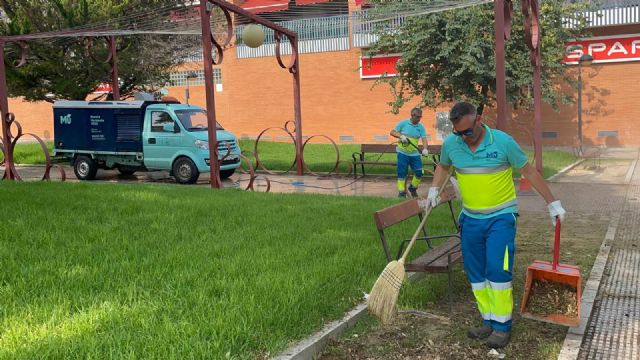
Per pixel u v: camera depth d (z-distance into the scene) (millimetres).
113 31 15883
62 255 5727
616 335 4406
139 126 15883
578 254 6773
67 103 16828
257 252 6031
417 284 5445
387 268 4250
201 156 14977
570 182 13297
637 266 6242
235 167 15984
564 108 23281
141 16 18141
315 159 20078
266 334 3936
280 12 28609
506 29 10219
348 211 8766
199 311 4223
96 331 3879
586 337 4383
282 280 4992
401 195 11398
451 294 5008
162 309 4289
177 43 21047
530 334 4453
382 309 4184
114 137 16203
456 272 5953
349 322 4488
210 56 12281
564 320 4297
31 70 18641
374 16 16359
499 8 9867
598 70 22609
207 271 5258
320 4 27750
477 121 4141
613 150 21734
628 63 22156
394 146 15492
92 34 15750
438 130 25438
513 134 24125
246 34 12625
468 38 16203
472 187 4242
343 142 27812
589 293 5270
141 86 22094
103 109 16297
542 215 9383
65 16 17172
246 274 5215
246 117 30406
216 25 17938
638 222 8641
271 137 29750
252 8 27422
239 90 30453
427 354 4125
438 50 16781
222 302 4387
